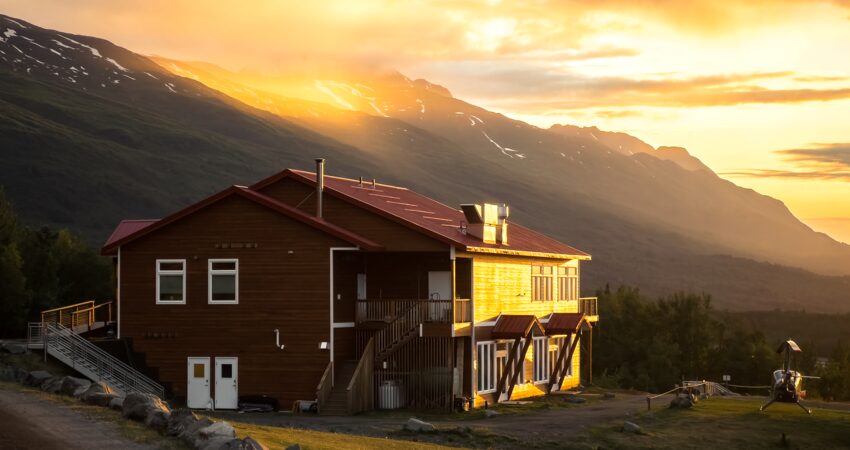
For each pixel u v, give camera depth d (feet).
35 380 108.99
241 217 142.00
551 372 181.06
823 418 136.67
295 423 118.62
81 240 259.39
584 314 178.19
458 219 169.78
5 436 73.31
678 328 352.90
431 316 140.87
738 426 130.11
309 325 138.10
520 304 165.37
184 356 143.23
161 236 145.38
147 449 70.95
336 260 139.13
